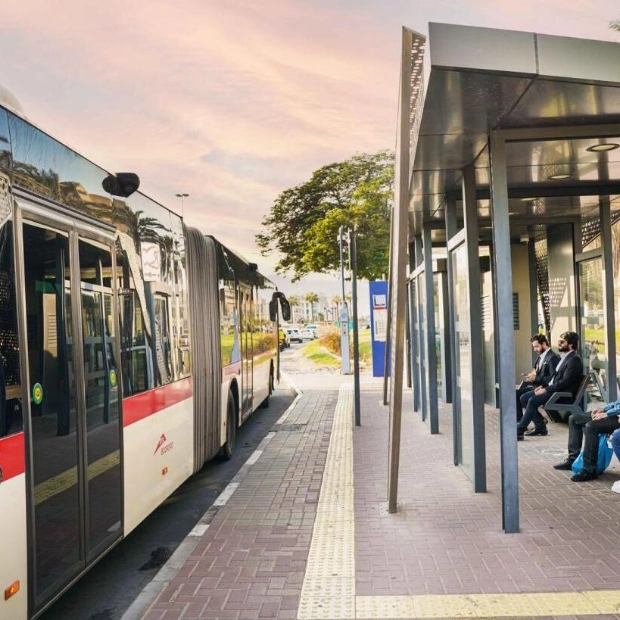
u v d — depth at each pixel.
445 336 13.98
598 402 10.08
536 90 4.60
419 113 5.40
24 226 3.56
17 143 3.55
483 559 4.92
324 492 7.18
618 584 4.38
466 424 7.46
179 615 4.18
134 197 5.55
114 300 4.90
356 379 11.85
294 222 37.25
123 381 4.99
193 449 7.21
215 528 6.03
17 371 3.37
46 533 3.62
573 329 10.94
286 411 14.80
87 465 4.23
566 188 8.07
